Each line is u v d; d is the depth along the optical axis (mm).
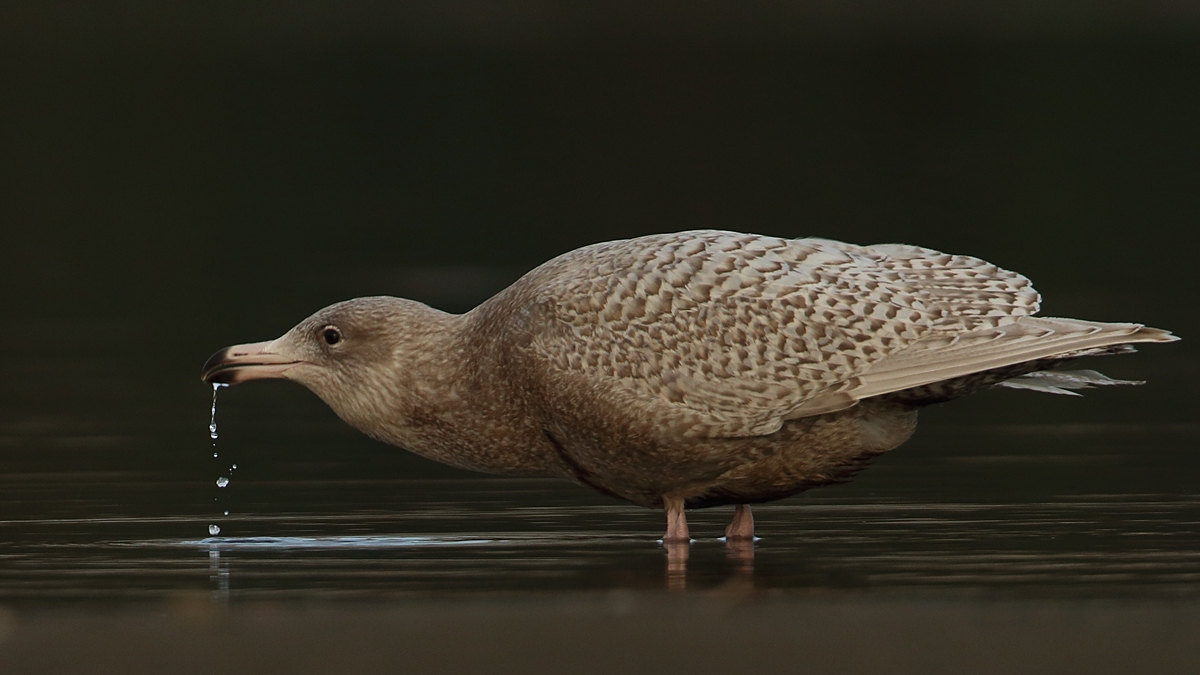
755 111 58969
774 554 12141
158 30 84750
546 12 92062
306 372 13430
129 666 9227
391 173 46625
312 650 9461
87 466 16062
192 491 14867
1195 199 37906
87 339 24734
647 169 45969
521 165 47625
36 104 60719
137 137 54094
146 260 32719
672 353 12375
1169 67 64312
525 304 12789
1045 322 12328
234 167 47906
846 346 12305
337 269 30500
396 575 11516
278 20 89438
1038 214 36375
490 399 12930
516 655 9328
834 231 34406
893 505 13953
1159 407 18906
